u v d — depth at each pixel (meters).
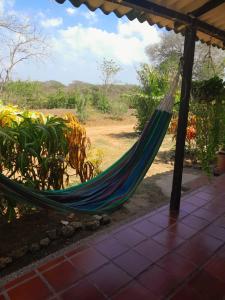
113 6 2.22
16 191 1.92
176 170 2.79
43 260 1.99
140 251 2.11
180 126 2.71
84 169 3.36
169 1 2.27
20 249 2.12
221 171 4.39
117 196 2.76
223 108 3.25
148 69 8.23
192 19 2.49
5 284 1.74
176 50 17.83
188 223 2.59
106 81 16.38
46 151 2.61
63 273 1.85
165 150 6.64
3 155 2.34
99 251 2.10
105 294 1.67
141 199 3.40
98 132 9.12
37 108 12.42
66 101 13.16
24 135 2.39
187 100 2.66
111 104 13.46
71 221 2.63
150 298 1.65
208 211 2.86
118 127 10.55
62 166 2.82
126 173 2.90
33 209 2.74
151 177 4.39
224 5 2.41
